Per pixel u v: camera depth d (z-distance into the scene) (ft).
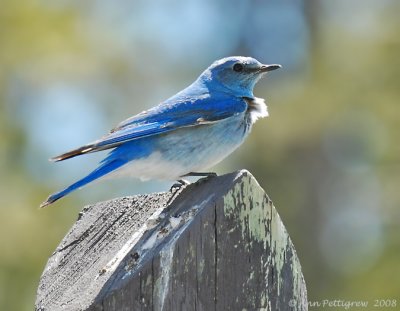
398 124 72.13
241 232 29.32
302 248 72.90
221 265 28.96
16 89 70.23
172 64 77.20
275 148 71.92
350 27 77.41
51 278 31.22
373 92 73.51
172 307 28.32
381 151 71.92
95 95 72.28
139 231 30.22
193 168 34.73
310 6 81.46
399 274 64.69
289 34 82.99
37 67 70.23
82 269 30.53
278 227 29.94
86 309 27.99
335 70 75.25
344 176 73.36
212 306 28.78
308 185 73.77
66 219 62.23
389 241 66.95
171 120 34.37
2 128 67.05
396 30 75.61
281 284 29.81
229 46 84.69
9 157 66.03
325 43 77.71
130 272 28.63
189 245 28.68
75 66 70.90
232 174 29.86
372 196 70.59
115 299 28.09
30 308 59.67
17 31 71.26
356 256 68.13
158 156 34.14
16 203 63.00
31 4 72.59
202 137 34.50
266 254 29.63
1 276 60.18
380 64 74.74
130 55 74.23
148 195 31.86
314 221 73.61
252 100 36.42
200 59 79.61
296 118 72.02
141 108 73.10
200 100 35.35
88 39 73.05
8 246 60.75
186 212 29.50
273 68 37.99
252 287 29.32
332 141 73.72
